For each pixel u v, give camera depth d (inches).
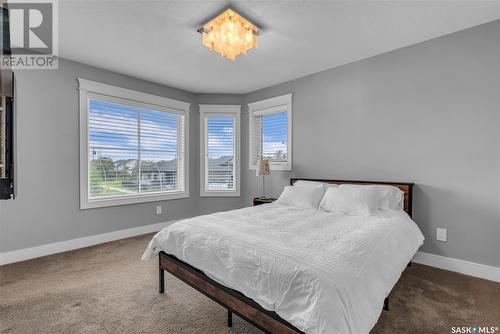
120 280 90.8
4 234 104.7
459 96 95.4
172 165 167.9
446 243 98.7
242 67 131.2
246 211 101.1
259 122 172.6
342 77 128.3
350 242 61.5
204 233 71.3
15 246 107.1
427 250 103.0
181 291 83.2
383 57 114.4
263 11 83.0
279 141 160.7
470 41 92.9
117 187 140.7
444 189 99.2
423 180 104.0
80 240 125.2
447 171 98.4
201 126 178.4
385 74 114.0
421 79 104.1
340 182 125.3
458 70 95.5
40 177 113.2
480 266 91.4
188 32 96.3
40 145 113.0
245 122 178.7
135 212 147.1
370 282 50.9
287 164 153.1
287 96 151.4
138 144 149.8
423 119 103.7
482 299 76.8
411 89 106.7
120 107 141.3
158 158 160.2
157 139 159.3
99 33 96.7
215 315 70.2
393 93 111.7
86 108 126.2
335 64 127.1
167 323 66.5
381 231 72.8
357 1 77.7
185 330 63.7
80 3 78.4
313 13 84.0
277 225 78.6
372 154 118.4
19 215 108.0
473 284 86.2
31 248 110.8
